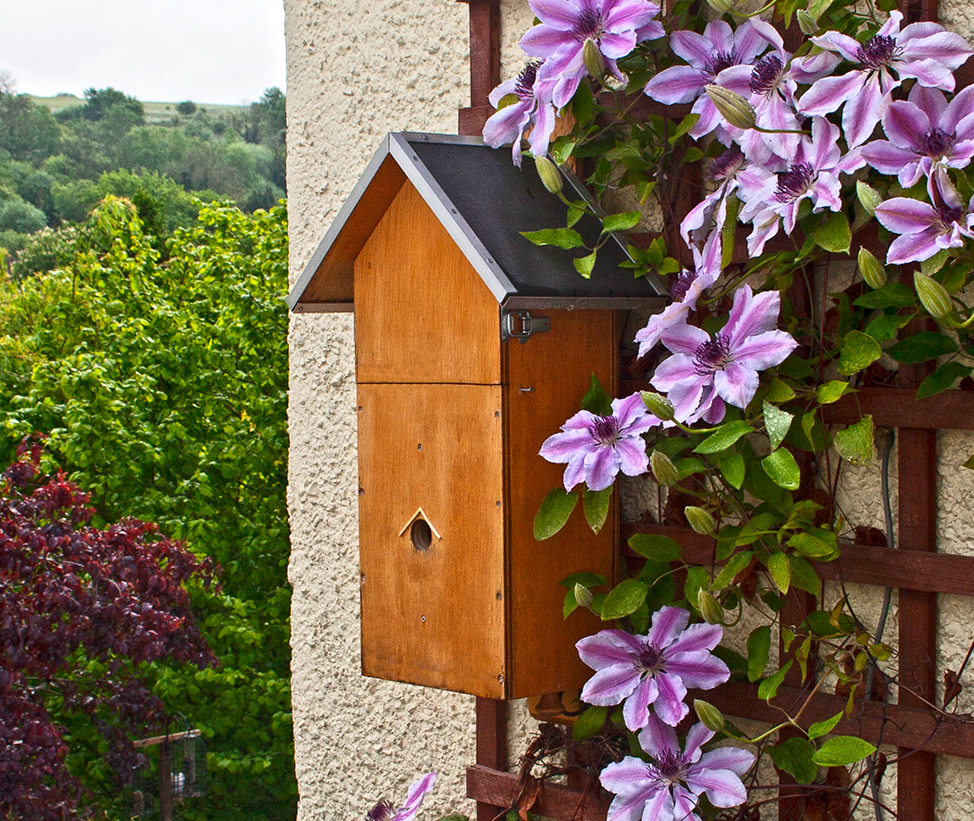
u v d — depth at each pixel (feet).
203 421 19.79
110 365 18.31
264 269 20.81
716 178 5.43
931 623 5.32
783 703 5.69
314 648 8.20
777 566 5.01
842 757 4.68
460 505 5.57
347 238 5.81
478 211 5.37
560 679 5.73
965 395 5.08
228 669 18.38
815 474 5.64
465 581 5.59
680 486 5.48
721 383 4.91
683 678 5.39
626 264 5.79
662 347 6.07
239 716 18.63
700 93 5.51
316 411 8.04
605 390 5.92
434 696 7.44
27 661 10.84
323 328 7.93
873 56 4.65
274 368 20.16
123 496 18.58
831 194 4.79
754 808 5.89
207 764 18.04
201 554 18.54
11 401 19.24
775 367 5.28
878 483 5.49
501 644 5.48
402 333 5.75
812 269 5.53
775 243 5.58
